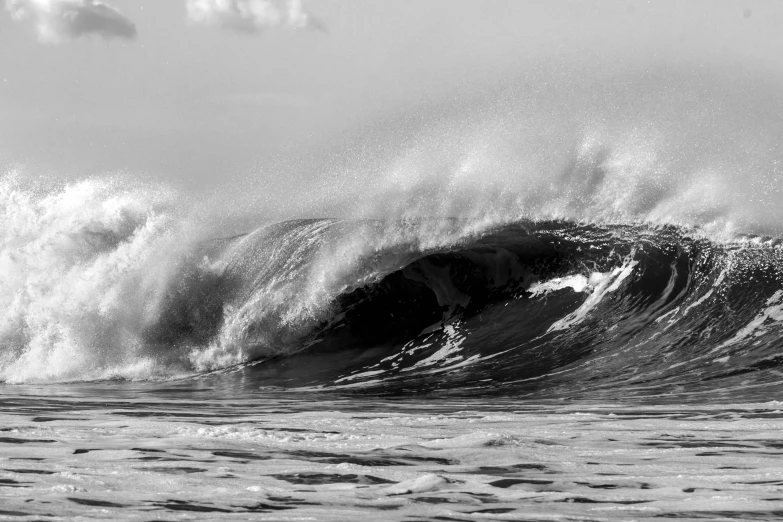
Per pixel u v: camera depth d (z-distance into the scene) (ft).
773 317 174.29
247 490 58.65
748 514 50.72
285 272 207.21
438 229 217.36
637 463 70.54
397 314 199.41
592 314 189.78
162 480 61.93
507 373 163.53
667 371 154.10
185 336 200.13
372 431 91.97
